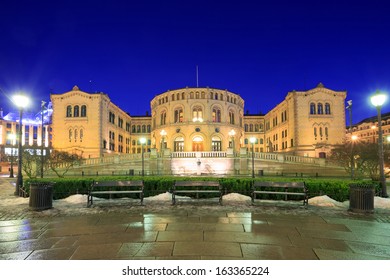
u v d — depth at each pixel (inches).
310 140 2001.7
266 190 456.1
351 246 232.4
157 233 265.3
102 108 2094.0
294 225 295.4
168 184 489.7
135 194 472.4
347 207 390.9
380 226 293.7
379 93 514.3
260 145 2819.9
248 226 290.5
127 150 2758.4
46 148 1995.6
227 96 2161.7
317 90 2044.8
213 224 298.0
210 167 1390.3
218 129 2037.4
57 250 221.9
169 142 2058.3
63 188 489.7
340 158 1217.4
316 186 454.6
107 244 235.0
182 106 2080.5
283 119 2299.5
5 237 255.3
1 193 605.0
